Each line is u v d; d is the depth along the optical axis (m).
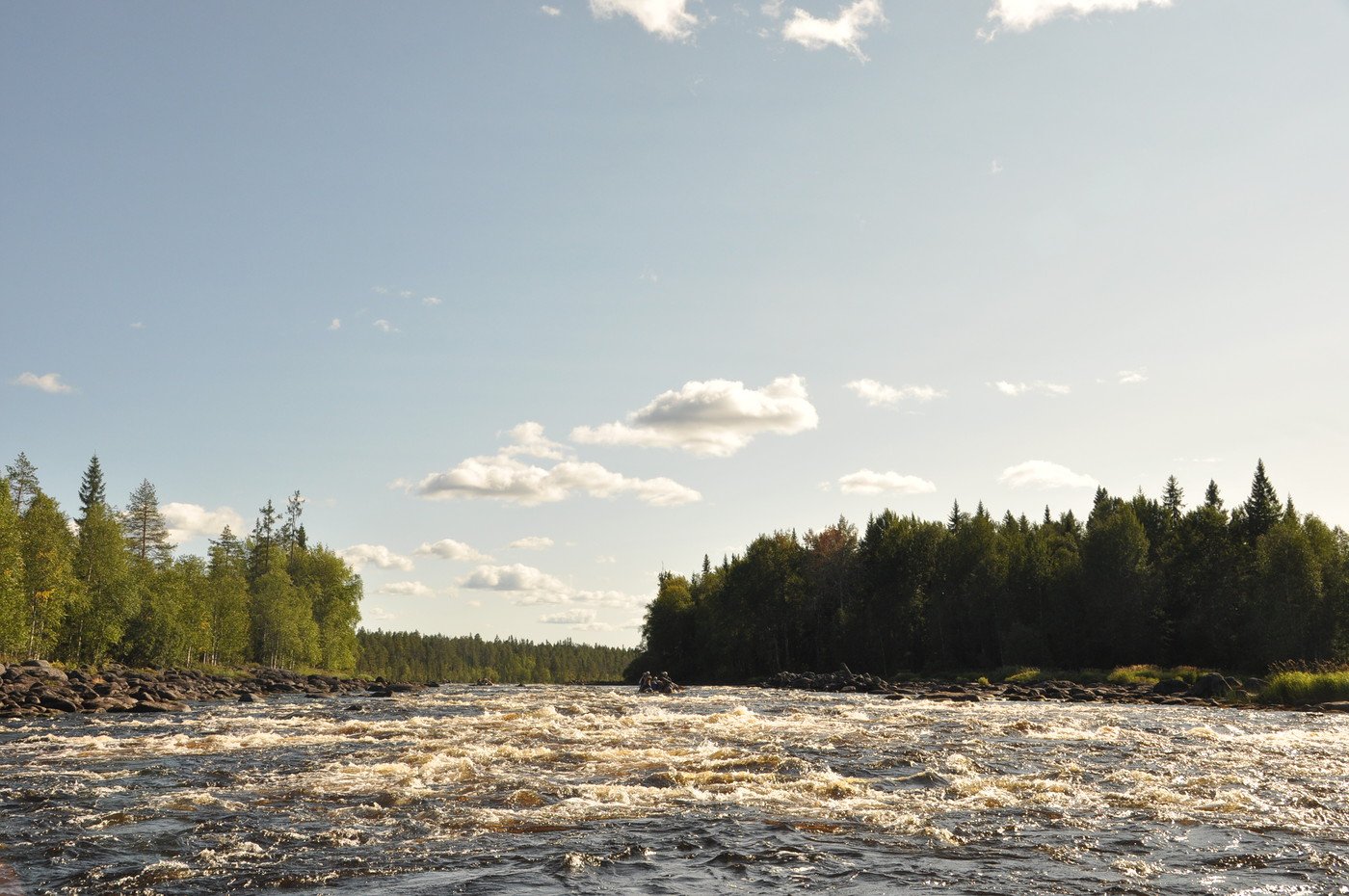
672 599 144.12
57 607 74.56
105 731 31.62
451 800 17.03
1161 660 88.19
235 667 102.94
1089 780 19.20
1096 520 118.56
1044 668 89.50
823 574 119.88
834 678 79.50
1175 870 12.15
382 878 11.88
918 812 15.86
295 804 16.75
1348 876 11.84
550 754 23.20
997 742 26.33
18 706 41.50
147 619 88.69
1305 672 54.72
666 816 15.55
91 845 13.66
